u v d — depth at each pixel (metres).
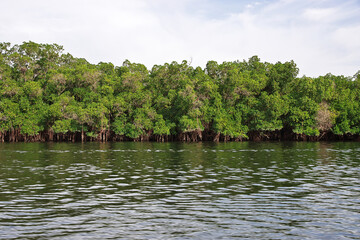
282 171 25.83
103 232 11.51
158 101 85.50
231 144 66.38
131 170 26.39
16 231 11.57
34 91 81.38
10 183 20.47
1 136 77.19
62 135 83.19
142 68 101.88
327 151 46.34
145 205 15.12
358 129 80.38
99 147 55.72
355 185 19.92
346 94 84.56
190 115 78.69
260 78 90.06
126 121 85.19
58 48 101.12
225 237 11.09
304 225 12.34
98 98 83.44
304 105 81.38
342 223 12.58
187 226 12.18
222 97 88.62
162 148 53.22
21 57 89.50
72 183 20.53
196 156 38.69
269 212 14.02
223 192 17.89
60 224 12.35
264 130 84.12
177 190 18.42
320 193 17.67
